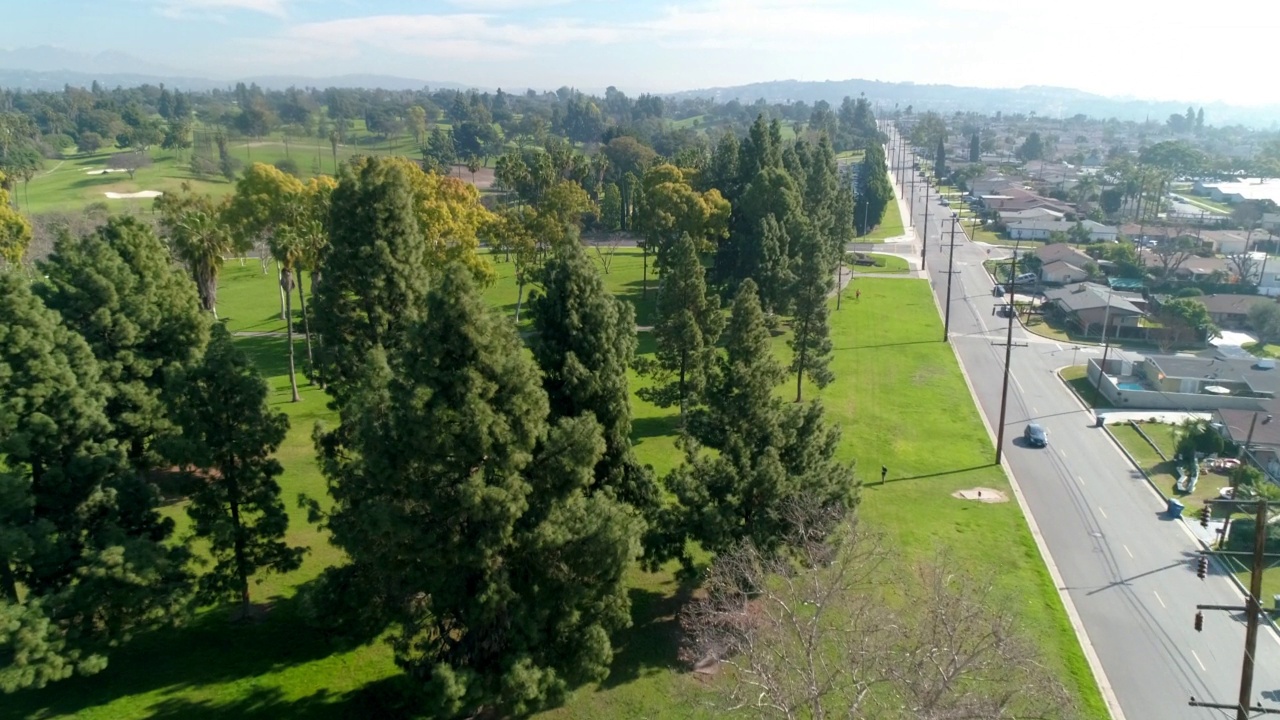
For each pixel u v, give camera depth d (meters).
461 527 28.17
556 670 29.59
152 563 30.31
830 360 66.12
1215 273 113.25
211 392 32.28
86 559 30.17
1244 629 38.00
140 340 42.84
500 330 27.39
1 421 29.77
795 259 80.62
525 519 28.92
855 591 36.22
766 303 78.25
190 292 48.66
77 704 30.19
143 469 41.97
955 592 32.59
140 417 40.78
